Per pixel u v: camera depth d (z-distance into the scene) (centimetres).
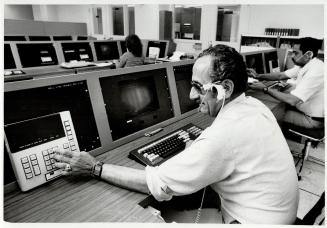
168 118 163
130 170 97
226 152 82
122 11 766
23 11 980
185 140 136
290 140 316
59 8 975
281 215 87
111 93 130
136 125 142
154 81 155
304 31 532
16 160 90
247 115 88
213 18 580
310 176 242
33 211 83
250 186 86
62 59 396
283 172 87
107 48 463
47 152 98
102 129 123
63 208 85
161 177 86
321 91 241
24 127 94
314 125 251
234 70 88
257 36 459
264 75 312
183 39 651
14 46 344
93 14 860
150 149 122
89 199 90
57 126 103
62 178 102
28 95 98
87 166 100
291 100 239
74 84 113
